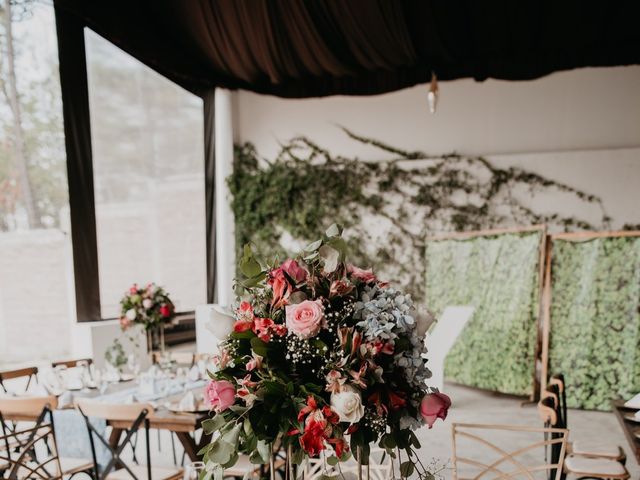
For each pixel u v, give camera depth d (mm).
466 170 6992
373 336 1161
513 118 6992
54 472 3012
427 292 6598
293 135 7711
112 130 6020
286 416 1153
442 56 6953
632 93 6629
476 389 6059
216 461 1158
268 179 7625
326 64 7043
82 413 2869
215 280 7500
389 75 7309
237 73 7273
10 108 5469
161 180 6684
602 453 3092
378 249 7316
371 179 7352
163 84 6707
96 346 4887
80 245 5348
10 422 4309
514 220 6840
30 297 5523
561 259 5309
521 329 5465
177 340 6723
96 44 5801
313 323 1145
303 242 7555
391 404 1164
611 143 6711
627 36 6422
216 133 7449
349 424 1173
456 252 6223
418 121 7293
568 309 5242
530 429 2115
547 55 6785
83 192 5387
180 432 3064
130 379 3967
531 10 6160
